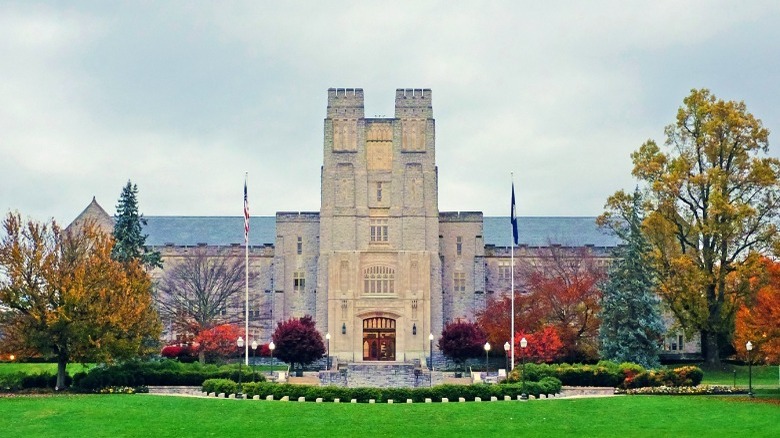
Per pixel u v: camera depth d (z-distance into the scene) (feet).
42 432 193.98
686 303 317.63
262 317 432.25
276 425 203.82
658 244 333.42
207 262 415.64
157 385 276.21
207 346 362.12
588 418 212.43
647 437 189.26
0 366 337.11
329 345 387.55
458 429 200.34
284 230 427.33
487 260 438.40
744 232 314.76
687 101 324.60
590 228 466.70
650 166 327.47
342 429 199.82
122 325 267.39
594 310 355.15
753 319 258.78
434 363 400.47
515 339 335.67
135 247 361.10
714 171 313.32
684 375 272.10
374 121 412.57
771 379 313.12
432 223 408.46
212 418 211.20
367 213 407.44
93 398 237.45
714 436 187.73
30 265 263.08
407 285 402.72
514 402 234.58
